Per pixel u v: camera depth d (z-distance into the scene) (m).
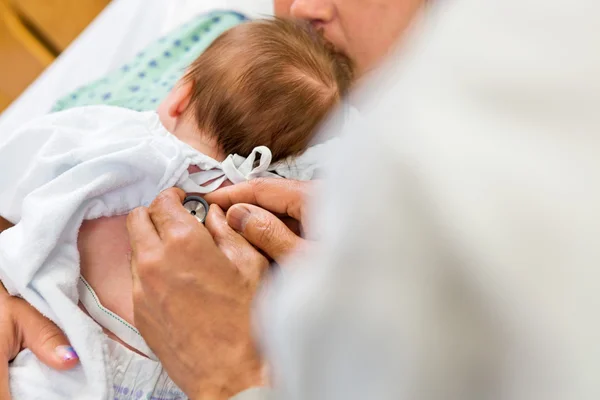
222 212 0.59
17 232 0.62
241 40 0.71
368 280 0.21
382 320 0.21
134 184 0.65
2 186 0.71
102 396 0.57
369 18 0.78
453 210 0.19
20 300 0.64
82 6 1.47
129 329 0.61
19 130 0.70
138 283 0.52
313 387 0.25
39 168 0.66
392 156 0.21
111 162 0.63
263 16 0.97
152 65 0.98
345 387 0.23
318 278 0.25
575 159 0.18
